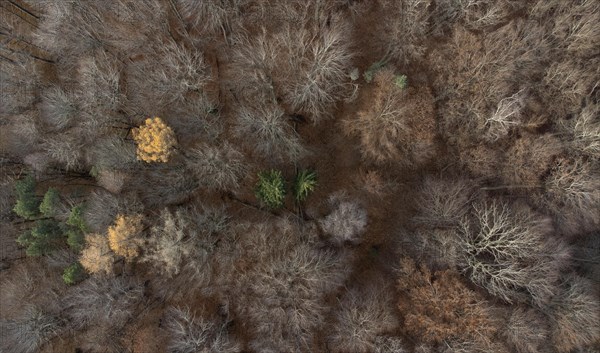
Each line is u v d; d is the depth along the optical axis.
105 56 23.62
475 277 21.72
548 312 22.11
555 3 23.25
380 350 21.39
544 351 22.31
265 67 22.97
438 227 22.91
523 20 23.70
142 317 23.00
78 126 23.31
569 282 22.72
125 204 21.75
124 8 23.12
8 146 23.81
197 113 23.12
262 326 22.05
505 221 21.19
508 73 23.42
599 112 23.34
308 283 21.80
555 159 23.38
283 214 23.88
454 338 20.83
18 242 22.75
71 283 22.20
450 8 23.56
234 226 22.84
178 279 22.61
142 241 20.50
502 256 21.61
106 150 22.39
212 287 22.48
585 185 22.56
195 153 22.92
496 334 21.41
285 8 23.22
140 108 23.67
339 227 22.86
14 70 23.77
